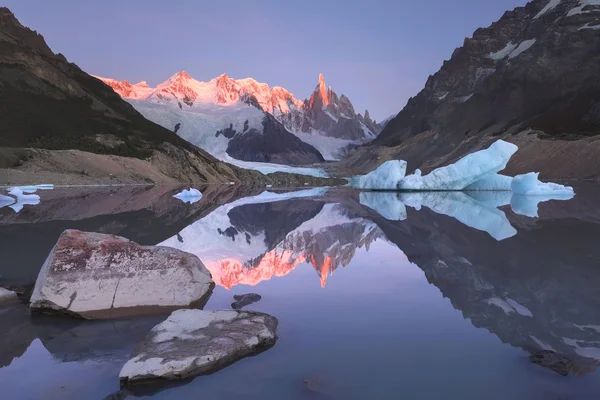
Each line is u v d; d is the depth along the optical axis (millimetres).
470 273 6035
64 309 4512
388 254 7809
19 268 6691
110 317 4535
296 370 3010
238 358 3264
